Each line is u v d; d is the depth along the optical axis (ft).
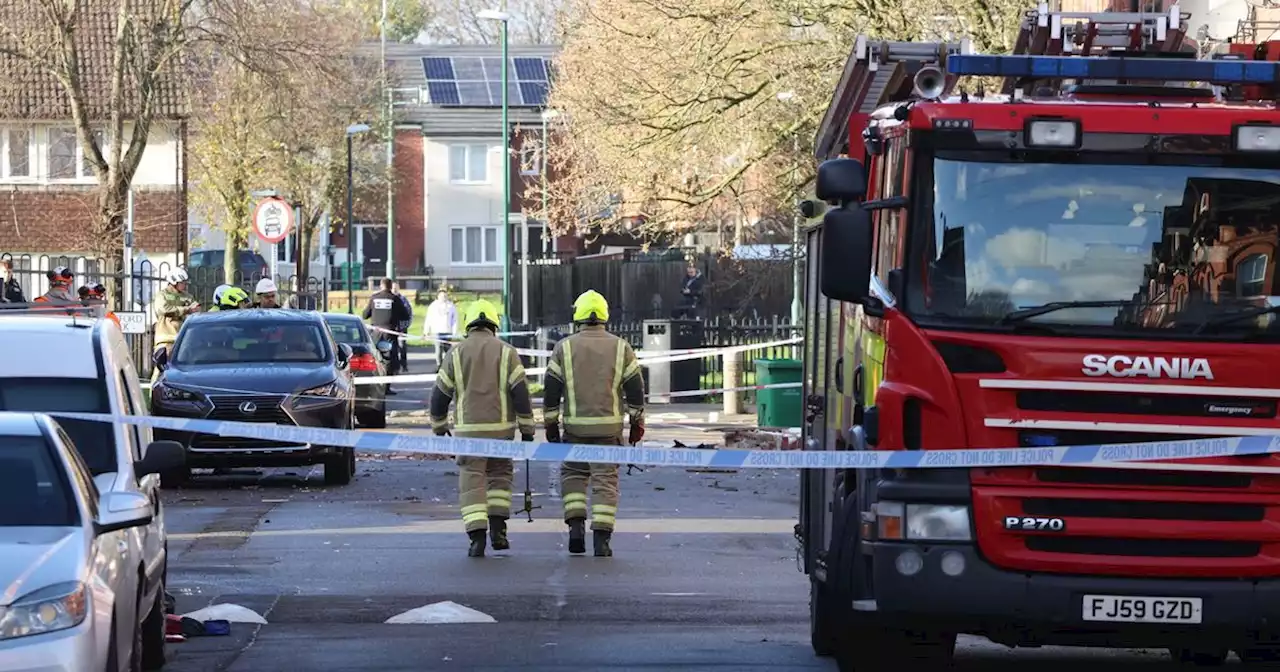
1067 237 68.08
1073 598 66.28
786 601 101.04
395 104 607.78
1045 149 68.39
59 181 434.30
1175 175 68.39
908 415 67.56
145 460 79.36
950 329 67.46
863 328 73.97
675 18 242.17
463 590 104.01
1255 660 75.97
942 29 227.81
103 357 86.63
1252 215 68.18
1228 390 66.59
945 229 68.33
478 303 120.88
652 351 284.61
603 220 330.34
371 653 84.12
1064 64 74.23
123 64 301.84
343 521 136.67
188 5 300.81
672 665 81.00
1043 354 66.64
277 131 469.98
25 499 65.41
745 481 173.27
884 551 66.69
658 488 165.78
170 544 122.83
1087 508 66.44
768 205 340.39
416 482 169.78
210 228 506.89
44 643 57.62
